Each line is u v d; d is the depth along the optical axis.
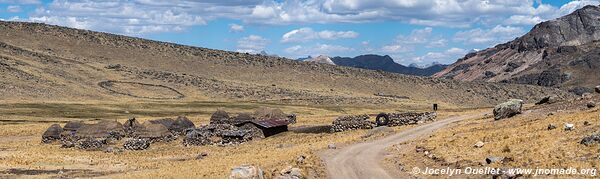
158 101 191.25
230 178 33.22
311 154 44.69
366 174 36.34
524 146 37.72
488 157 34.69
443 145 44.28
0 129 99.94
